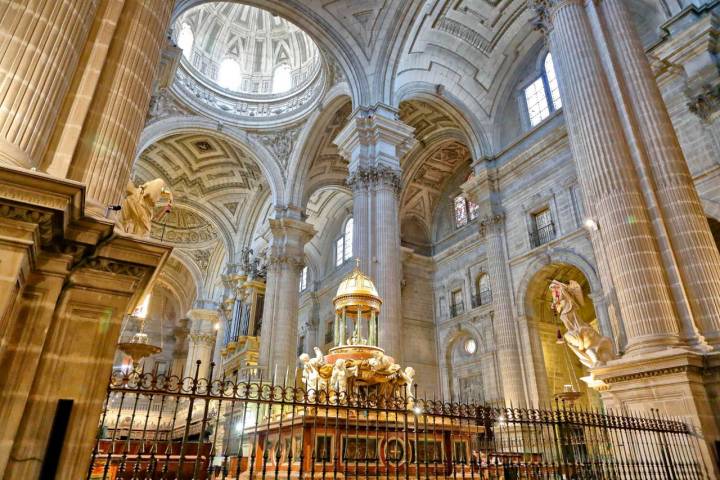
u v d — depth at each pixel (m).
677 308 7.95
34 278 4.24
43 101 4.38
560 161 17.73
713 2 12.60
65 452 3.98
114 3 5.89
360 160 16.72
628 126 9.28
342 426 6.92
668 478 6.48
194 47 26.88
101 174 5.08
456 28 19.92
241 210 31.12
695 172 12.96
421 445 7.34
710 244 8.21
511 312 18.08
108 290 4.73
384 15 18.19
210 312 33.62
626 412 7.42
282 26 28.94
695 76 12.55
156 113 22.91
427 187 26.67
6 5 4.36
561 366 17.73
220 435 13.67
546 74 19.28
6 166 3.68
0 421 3.72
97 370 4.41
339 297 10.27
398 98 18.91
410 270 24.86
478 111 21.56
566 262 16.56
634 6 15.88
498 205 19.88
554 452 12.35
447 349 23.09
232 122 24.94
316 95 23.48
